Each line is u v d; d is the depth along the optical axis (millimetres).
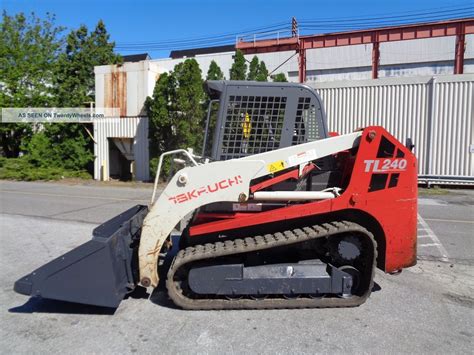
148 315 4023
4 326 3842
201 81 16469
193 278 4109
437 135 14797
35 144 20703
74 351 3348
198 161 4762
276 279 4098
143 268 4160
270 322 3824
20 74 23062
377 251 4336
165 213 4117
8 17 24844
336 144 4254
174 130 16938
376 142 4191
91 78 21484
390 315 3967
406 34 23016
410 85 15055
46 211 9977
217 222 4320
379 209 4227
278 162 4195
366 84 15672
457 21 22000
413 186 4281
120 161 20953
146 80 18625
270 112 4418
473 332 3613
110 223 4582
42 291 3875
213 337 3543
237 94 4379
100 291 3924
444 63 36781
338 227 4094
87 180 19203
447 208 10242
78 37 21688
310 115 4441
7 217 9203
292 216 4219
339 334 3576
